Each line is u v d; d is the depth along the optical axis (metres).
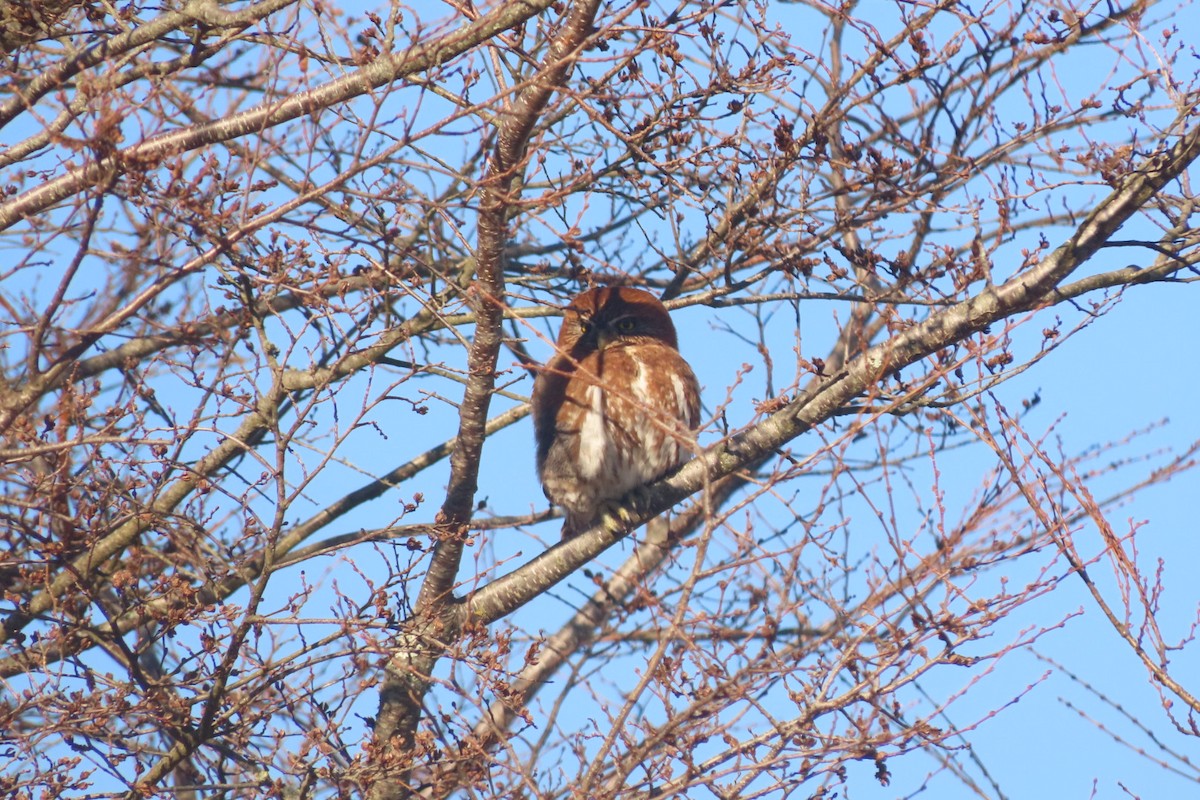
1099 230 11.53
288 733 10.77
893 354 11.60
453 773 10.22
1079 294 11.77
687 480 13.30
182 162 9.22
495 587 12.29
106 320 9.73
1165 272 11.68
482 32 9.93
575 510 13.90
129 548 11.59
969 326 11.55
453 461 11.38
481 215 10.10
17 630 11.77
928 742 9.66
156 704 10.41
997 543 9.60
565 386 13.95
